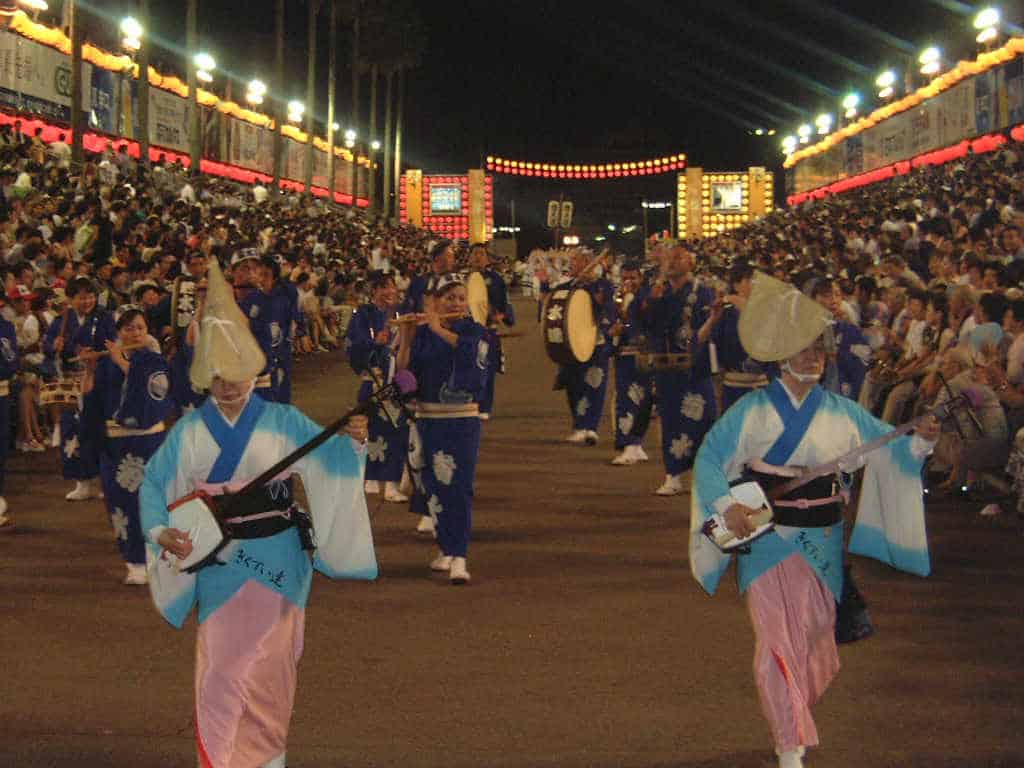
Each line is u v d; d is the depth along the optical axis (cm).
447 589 853
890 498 566
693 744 577
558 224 3925
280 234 3297
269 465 523
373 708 626
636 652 713
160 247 1988
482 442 1529
